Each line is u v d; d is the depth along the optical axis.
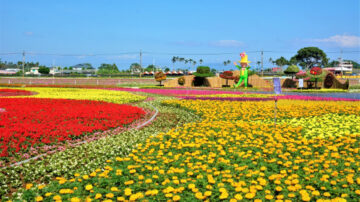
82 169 8.98
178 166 8.16
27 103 20.41
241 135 11.55
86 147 11.08
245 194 6.33
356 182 6.91
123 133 13.47
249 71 56.84
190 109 20.58
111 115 16.73
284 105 22.06
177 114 19.45
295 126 14.20
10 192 7.55
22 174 8.66
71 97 26.64
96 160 9.72
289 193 6.36
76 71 130.62
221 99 26.56
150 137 12.16
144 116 18.52
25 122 14.09
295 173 7.66
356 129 13.13
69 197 6.23
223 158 8.73
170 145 10.54
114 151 10.70
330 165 8.09
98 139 12.34
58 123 14.26
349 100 26.72
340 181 6.82
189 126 14.16
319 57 116.25
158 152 9.43
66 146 11.16
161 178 7.19
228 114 17.95
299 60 121.81
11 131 11.87
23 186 7.95
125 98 27.38
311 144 10.79
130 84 59.62
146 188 6.65
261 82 57.94
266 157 9.09
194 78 59.34
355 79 63.78
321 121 15.36
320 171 7.53
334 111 18.73
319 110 19.38
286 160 8.68
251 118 16.77
